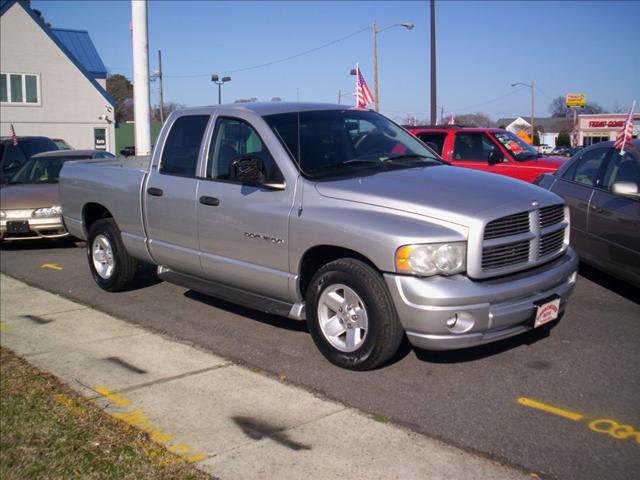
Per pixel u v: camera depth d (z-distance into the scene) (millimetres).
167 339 6012
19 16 35000
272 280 5477
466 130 11172
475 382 4801
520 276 4770
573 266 5199
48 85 36156
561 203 5207
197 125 6359
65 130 36938
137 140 14500
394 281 4570
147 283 8109
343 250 5020
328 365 5215
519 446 3879
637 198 6281
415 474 3596
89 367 5352
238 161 5375
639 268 6207
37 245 11508
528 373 4938
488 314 4523
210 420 4316
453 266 4500
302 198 5207
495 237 4613
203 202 5996
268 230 5398
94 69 43188
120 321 6617
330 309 5117
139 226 6906
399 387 4750
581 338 5633
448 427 4133
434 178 5215
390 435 4047
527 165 10297
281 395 4684
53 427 4238
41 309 7156
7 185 11781
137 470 3668
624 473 3572
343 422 4238
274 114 5816
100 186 7434
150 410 4492
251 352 5590
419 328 4543
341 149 5684
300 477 3594
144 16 14250
